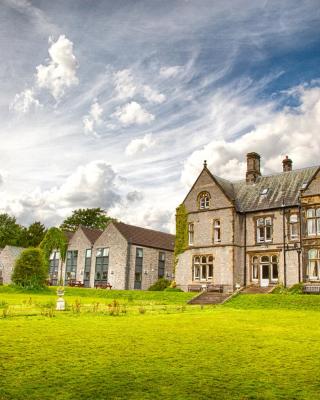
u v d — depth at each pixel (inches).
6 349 436.5
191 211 1758.1
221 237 1638.8
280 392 313.7
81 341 493.4
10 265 2886.3
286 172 1685.5
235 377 351.9
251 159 1796.3
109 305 901.8
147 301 1323.8
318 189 1449.3
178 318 774.5
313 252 1435.8
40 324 636.1
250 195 1707.7
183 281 1716.3
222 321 731.4
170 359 410.9
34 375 344.2
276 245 1546.5
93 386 318.7
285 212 1550.2
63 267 2516.0
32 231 3703.3
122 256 2225.6
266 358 425.1
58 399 289.1
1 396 290.7
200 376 352.5
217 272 1620.3
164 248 2390.5
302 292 1369.3
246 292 1439.5
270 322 729.0
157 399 293.3
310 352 457.7
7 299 1275.8
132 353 433.7
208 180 1736.0
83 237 2480.3
